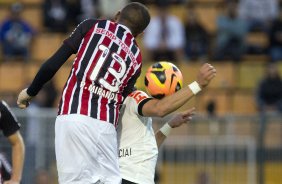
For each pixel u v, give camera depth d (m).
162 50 45.22
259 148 34.72
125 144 18.69
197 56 46.06
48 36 47.53
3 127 21.00
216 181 35.00
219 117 34.78
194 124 34.88
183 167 35.06
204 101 42.31
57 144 17.30
